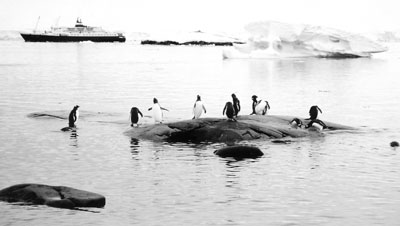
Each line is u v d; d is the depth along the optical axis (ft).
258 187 70.59
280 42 487.61
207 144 99.25
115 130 114.42
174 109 152.15
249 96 190.19
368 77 286.87
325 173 78.18
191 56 611.06
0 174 77.36
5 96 186.80
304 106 161.38
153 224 56.70
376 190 69.31
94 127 118.01
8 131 113.19
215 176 76.13
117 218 58.39
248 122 108.58
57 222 56.90
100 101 173.58
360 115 142.72
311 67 378.94
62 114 133.69
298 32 476.54
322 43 476.95
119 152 92.48
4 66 384.06
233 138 101.71
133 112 116.88
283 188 70.13
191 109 152.25
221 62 460.55
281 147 96.32
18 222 56.75
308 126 113.39
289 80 267.59
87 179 74.69
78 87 224.33
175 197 66.13
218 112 147.13
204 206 62.69
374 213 60.18
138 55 625.82
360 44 480.64
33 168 81.05
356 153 91.97
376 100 179.22
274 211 60.90
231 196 66.59
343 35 475.31
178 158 87.66
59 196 63.10
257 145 98.07
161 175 76.79
